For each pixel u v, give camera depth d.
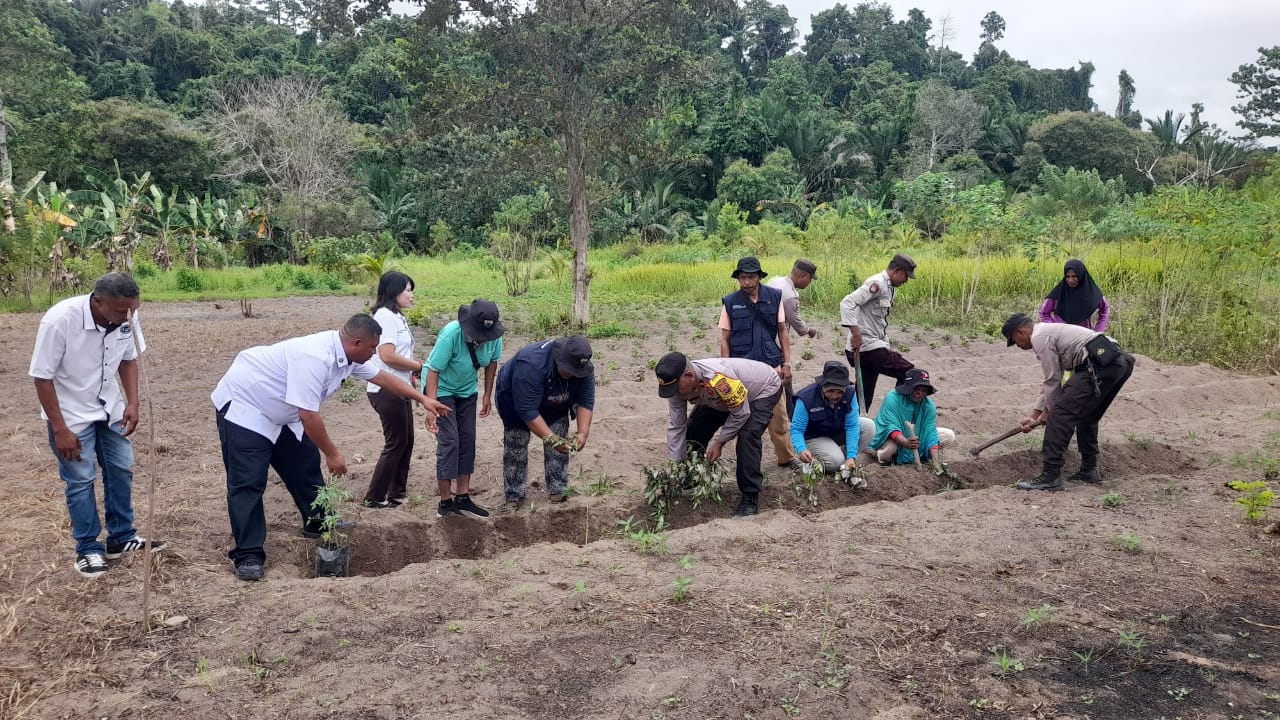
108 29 64.69
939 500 6.75
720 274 23.80
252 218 40.75
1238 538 5.71
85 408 5.11
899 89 72.94
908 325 16.48
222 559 5.56
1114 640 4.33
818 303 18.86
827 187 57.38
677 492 6.92
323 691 3.90
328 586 5.04
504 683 3.93
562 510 6.73
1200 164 61.97
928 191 36.88
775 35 95.56
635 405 10.20
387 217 47.34
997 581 5.05
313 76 57.94
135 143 42.53
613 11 15.78
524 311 19.31
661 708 3.72
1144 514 6.23
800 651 4.20
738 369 6.56
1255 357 12.90
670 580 5.08
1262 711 3.70
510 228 34.41
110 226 29.08
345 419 9.45
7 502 6.40
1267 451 7.94
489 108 15.78
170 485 6.95
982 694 3.84
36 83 40.03
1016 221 19.78
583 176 16.28
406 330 6.51
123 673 4.08
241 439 5.25
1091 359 6.79
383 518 6.38
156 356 13.52
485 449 8.32
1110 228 23.66
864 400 8.77
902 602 4.75
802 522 6.15
